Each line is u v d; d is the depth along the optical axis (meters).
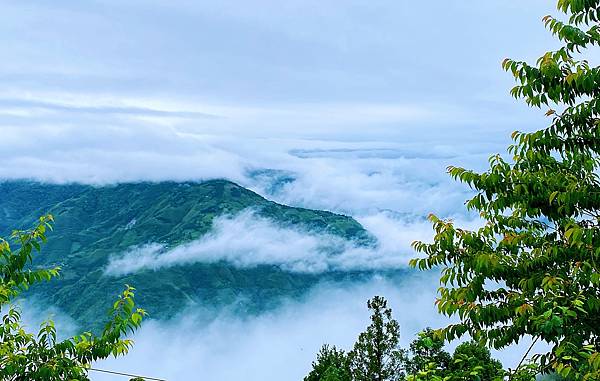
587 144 8.25
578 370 6.56
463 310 8.30
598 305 7.08
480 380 7.42
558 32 8.03
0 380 7.32
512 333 8.04
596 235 7.67
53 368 7.43
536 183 8.34
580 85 7.80
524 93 8.13
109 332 7.96
